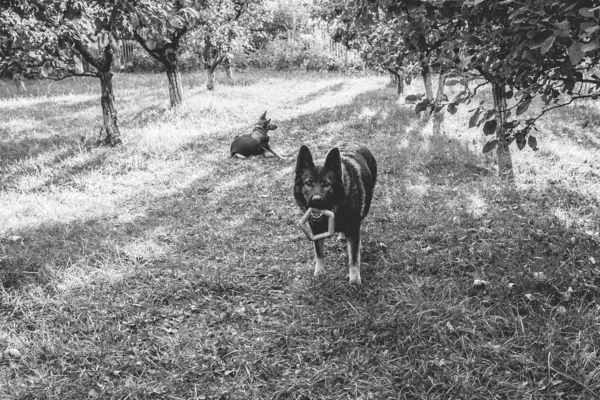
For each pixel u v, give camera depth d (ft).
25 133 38.47
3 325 13.60
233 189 26.17
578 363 11.16
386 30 24.94
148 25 16.29
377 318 13.55
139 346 12.95
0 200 23.95
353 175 14.99
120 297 15.24
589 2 9.07
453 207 21.16
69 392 11.24
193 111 44.93
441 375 11.27
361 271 16.47
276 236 20.25
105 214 22.56
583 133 33.37
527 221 19.03
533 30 9.46
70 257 17.53
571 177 24.84
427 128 37.22
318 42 92.73
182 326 13.94
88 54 31.81
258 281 16.40
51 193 25.29
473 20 11.67
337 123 40.55
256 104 50.44
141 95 58.34
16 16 21.44
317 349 12.67
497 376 11.18
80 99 56.85
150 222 21.62
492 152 29.17
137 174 28.66
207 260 18.07
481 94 47.85
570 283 14.29
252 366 12.09
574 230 17.72
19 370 11.91
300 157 14.49
